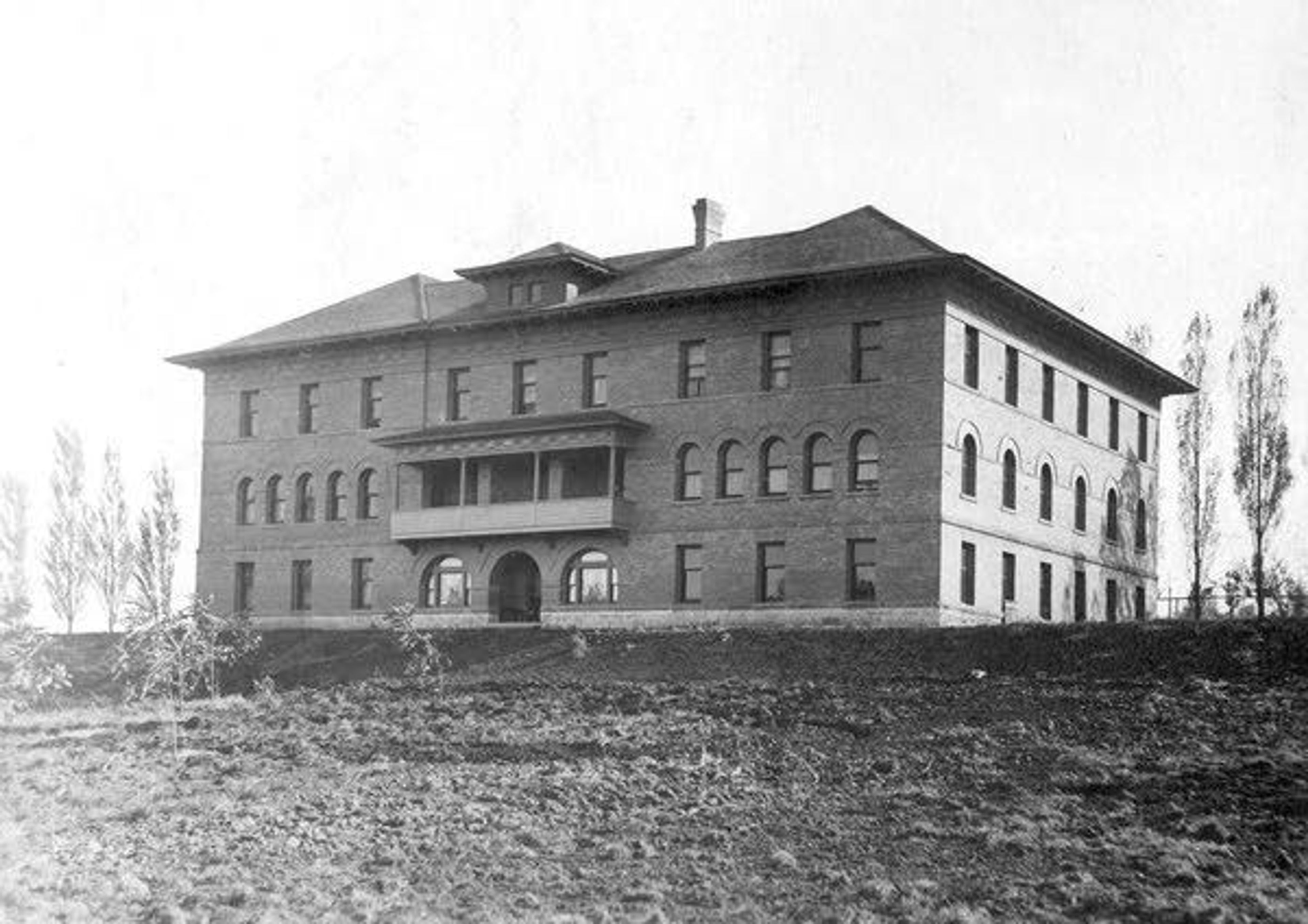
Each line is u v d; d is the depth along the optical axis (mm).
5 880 25156
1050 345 55938
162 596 63219
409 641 47781
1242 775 28500
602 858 25891
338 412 62312
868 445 50062
